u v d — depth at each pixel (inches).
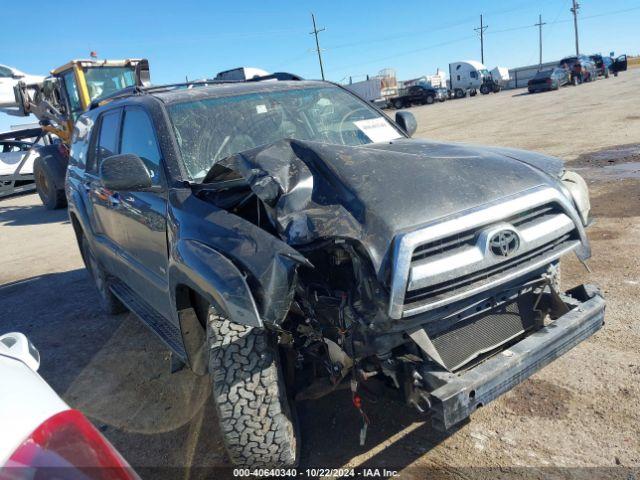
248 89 162.6
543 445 113.1
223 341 104.9
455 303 101.2
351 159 111.5
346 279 101.7
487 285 100.1
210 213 114.1
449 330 105.3
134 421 143.1
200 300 120.6
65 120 489.4
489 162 118.6
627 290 176.2
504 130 651.5
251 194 116.9
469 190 106.0
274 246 96.3
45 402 67.1
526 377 99.9
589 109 756.0
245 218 118.7
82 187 205.5
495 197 105.8
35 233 436.8
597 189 306.5
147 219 140.1
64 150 518.6
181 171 133.6
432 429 122.6
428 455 114.6
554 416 121.6
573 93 1190.9
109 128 183.6
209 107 150.8
